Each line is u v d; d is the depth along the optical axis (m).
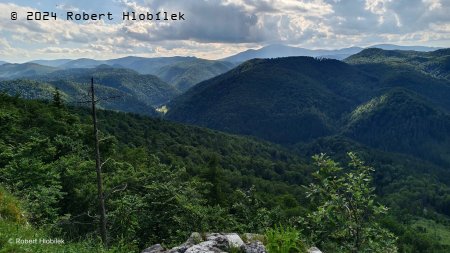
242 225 31.94
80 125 45.09
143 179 32.72
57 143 35.78
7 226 10.84
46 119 48.97
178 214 27.38
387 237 10.62
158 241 26.11
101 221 17.31
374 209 10.50
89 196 26.06
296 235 10.04
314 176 11.41
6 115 37.34
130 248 20.09
